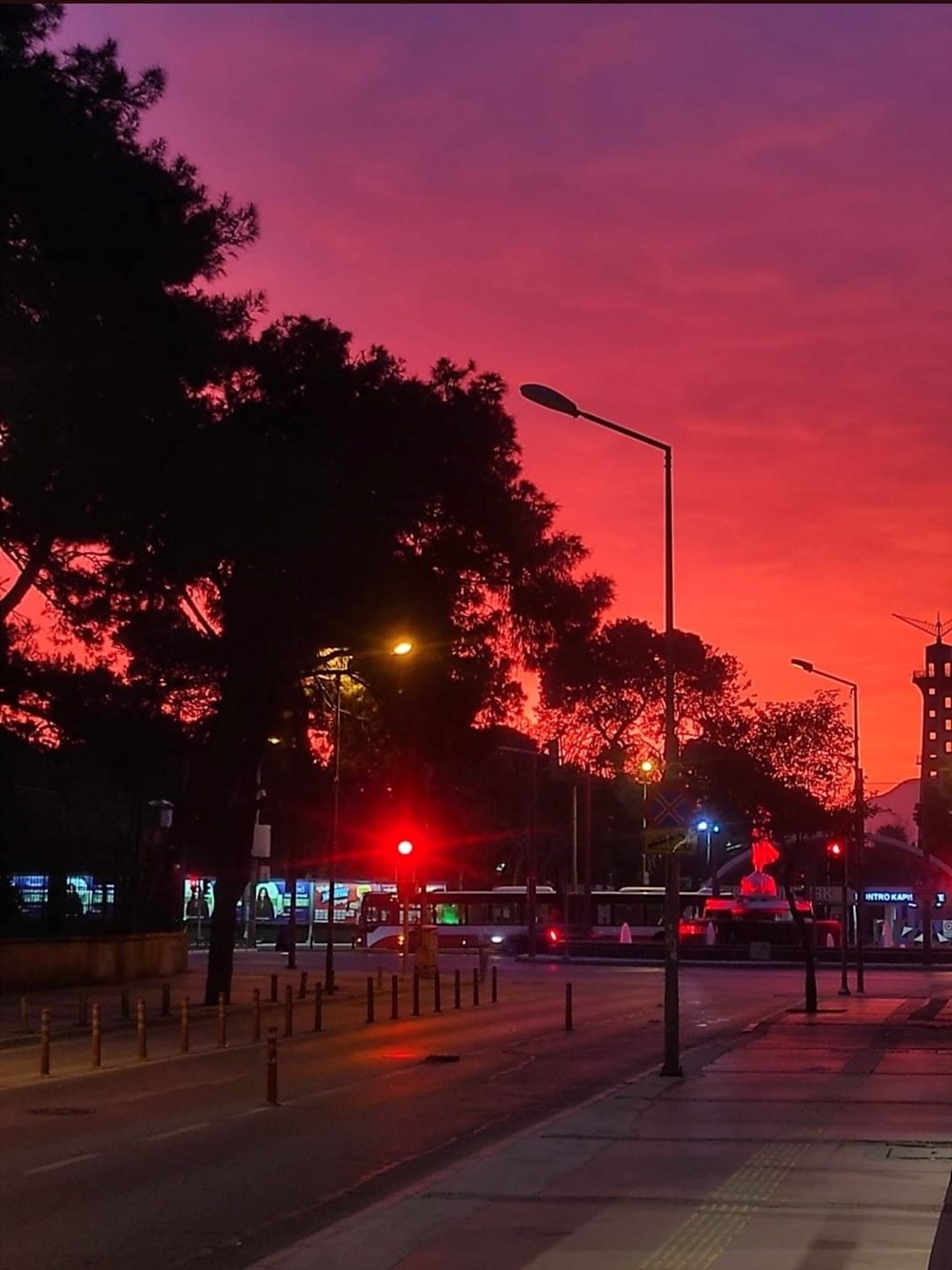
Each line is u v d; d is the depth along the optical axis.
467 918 76.31
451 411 35.41
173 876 52.56
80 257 27.91
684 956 63.56
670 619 22.28
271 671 36.06
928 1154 13.19
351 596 34.34
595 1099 17.67
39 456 28.89
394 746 45.28
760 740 41.41
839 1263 8.99
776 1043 25.19
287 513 30.88
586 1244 9.63
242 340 32.97
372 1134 15.56
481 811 99.06
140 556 31.52
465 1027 30.08
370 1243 9.78
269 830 66.81
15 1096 18.94
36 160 26.97
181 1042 24.81
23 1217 11.27
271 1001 35.31
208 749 37.09
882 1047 24.34
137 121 30.03
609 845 105.81
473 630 37.84
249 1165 13.60
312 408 34.34
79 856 46.69
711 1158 13.07
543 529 37.56
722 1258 9.18
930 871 72.00
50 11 28.61
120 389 28.89
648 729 81.88
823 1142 13.91
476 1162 12.91
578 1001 38.72
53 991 42.62
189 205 30.48
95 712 35.53
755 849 53.19
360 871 89.06
